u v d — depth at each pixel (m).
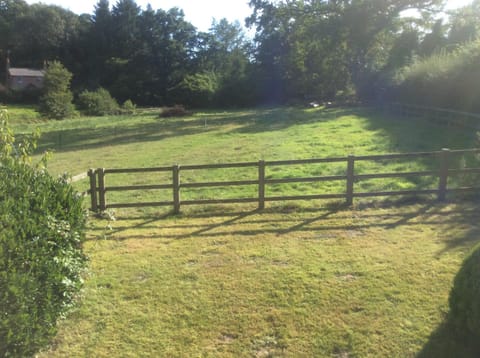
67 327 3.96
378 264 5.11
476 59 18.48
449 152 7.63
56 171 13.88
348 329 3.81
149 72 66.31
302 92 52.09
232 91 55.44
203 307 4.29
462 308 3.34
